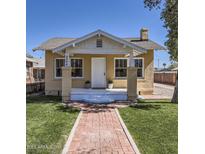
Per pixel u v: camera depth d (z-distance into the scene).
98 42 12.95
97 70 16.64
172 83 30.27
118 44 12.97
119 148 5.38
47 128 7.10
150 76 16.39
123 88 16.30
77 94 13.48
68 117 8.80
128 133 6.58
